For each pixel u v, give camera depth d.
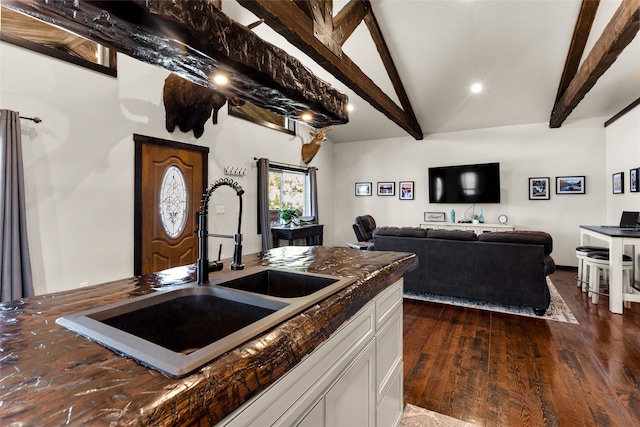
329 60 3.00
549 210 5.72
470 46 4.20
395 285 1.78
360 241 6.15
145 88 3.56
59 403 0.54
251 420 0.70
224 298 1.20
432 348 2.68
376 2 3.76
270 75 1.77
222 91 2.00
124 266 3.37
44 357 0.72
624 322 3.11
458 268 3.79
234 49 1.54
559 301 3.79
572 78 4.39
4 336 0.83
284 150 5.96
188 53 1.47
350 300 1.16
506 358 2.48
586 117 5.41
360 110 6.11
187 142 4.06
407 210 7.05
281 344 0.79
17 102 2.61
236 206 4.84
